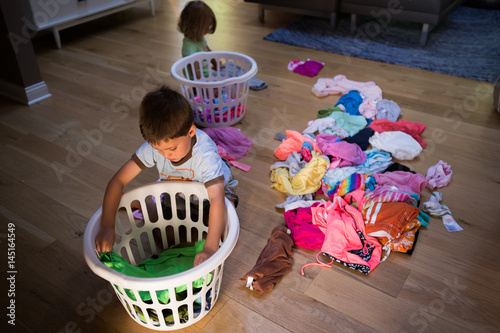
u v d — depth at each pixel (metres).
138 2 3.25
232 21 3.38
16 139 1.92
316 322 1.13
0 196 1.58
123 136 1.95
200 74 2.18
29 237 1.41
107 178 1.68
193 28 2.11
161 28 3.24
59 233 1.42
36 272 1.28
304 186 1.56
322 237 1.37
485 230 1.43
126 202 1.21
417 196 1.49
